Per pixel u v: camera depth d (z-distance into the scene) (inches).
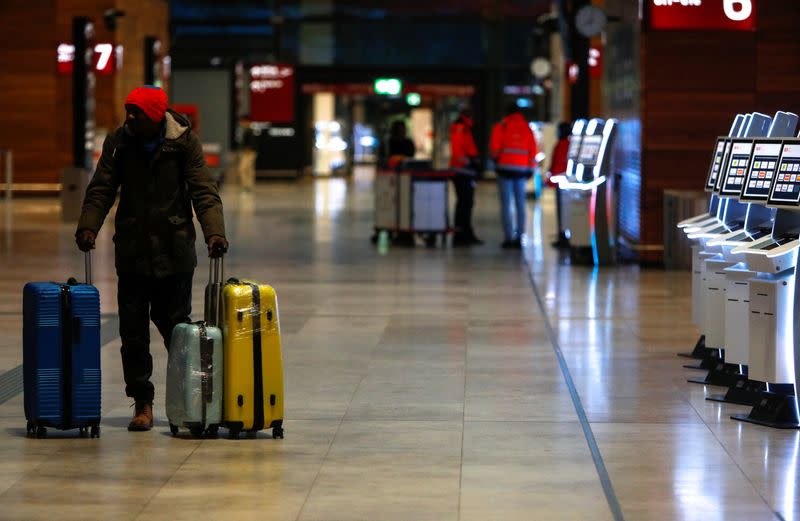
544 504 271.0
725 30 742.5
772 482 288.5
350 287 663.8
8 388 399.2
